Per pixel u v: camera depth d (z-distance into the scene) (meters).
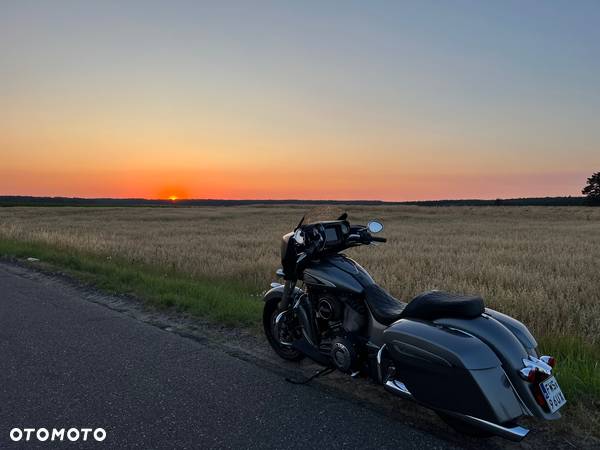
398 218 45.06
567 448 3.34
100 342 5.53
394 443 3.41
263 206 74.75
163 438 3.48
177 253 13.41
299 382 4.43
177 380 4.47
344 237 4.61
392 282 8.96
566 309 6.89
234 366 4.82
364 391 4.27
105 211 54.00
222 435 3.52
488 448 3.35
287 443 3.41
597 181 89.25
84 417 3.78
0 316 6.64
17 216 43.25
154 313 6.79
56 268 10.52
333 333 4.34
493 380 3.08
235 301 7.09
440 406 3.26
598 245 18.19
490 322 3.39
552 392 3.16
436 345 3.24
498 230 28.67
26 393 4.20
